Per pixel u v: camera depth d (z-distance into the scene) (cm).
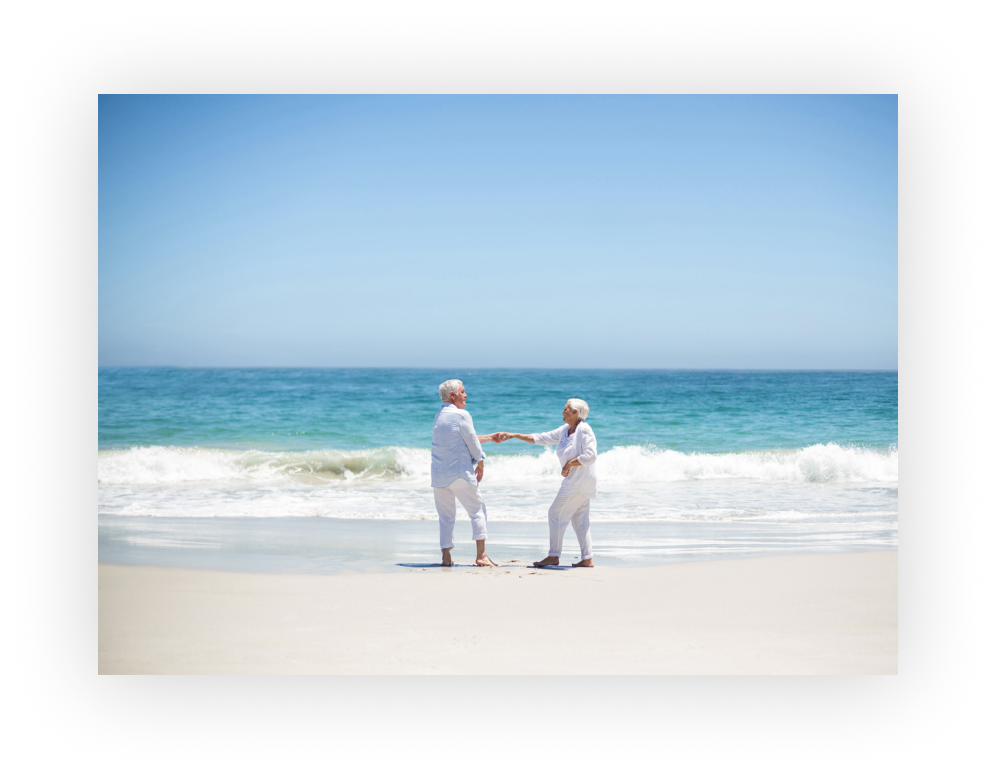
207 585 609
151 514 1001
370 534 868
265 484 1322
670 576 644
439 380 3064
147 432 1869
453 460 693
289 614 530
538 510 1059
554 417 2298
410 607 546
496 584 614
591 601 562
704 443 1773
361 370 3456
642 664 431
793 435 1811
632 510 1059
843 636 483
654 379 2822
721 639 476
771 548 790
